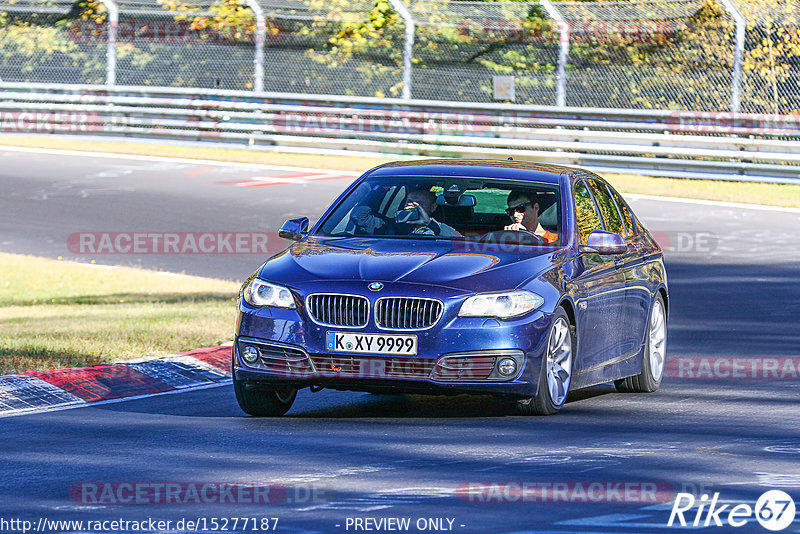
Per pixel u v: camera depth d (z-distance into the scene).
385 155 98.88
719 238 66.62
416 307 27.81
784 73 92.00
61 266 61.91
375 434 26.83
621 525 19.05
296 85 111.81
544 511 19.89
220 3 110.44
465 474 22.67
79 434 27.16
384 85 109.50
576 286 29.88
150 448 25.47
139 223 72.75
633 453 24.64
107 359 36.44
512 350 27.77
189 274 59.66
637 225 35.88
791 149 85.62
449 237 30.78
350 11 109.75
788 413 29.75
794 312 47.28
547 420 28.61
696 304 49.22
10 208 77.44
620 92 97.62
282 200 79.25
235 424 28.33
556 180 32.56
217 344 39.31
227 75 114.88
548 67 101.69
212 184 85.88
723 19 92.94
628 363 32.81
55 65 118.69
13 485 22.12
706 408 30.66
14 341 39.50
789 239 66.19
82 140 108.75
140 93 107.38
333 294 28.08
